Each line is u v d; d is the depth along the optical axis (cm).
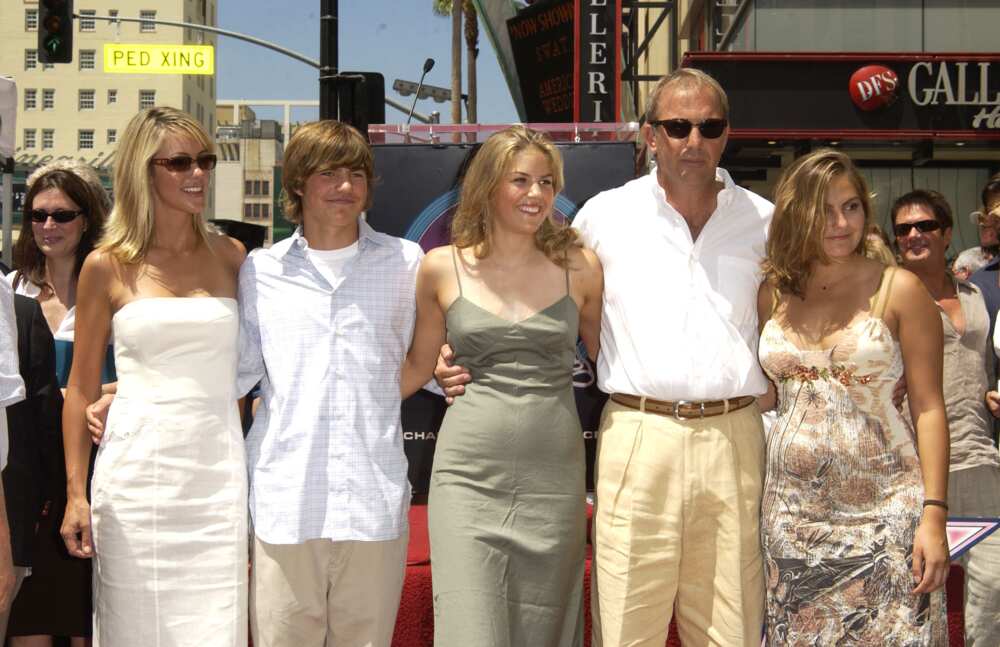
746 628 316
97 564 316
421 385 344
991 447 399
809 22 1100
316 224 322
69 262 376
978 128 1074
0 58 6334
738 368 317
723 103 326
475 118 2564
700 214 332
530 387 319
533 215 315
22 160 5972
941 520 294
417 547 418
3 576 286
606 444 324
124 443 311
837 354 301
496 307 320
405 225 401
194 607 311
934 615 297
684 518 315
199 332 315
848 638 299
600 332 339
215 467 315
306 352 315
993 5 1088
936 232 410
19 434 329
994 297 405
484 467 315
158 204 323
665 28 1590
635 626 318
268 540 308
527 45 1438
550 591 318
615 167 397
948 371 402
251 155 7650
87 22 6328
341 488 309
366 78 820
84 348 322
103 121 6338
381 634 318
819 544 302
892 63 1077
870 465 299
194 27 1366
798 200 304
